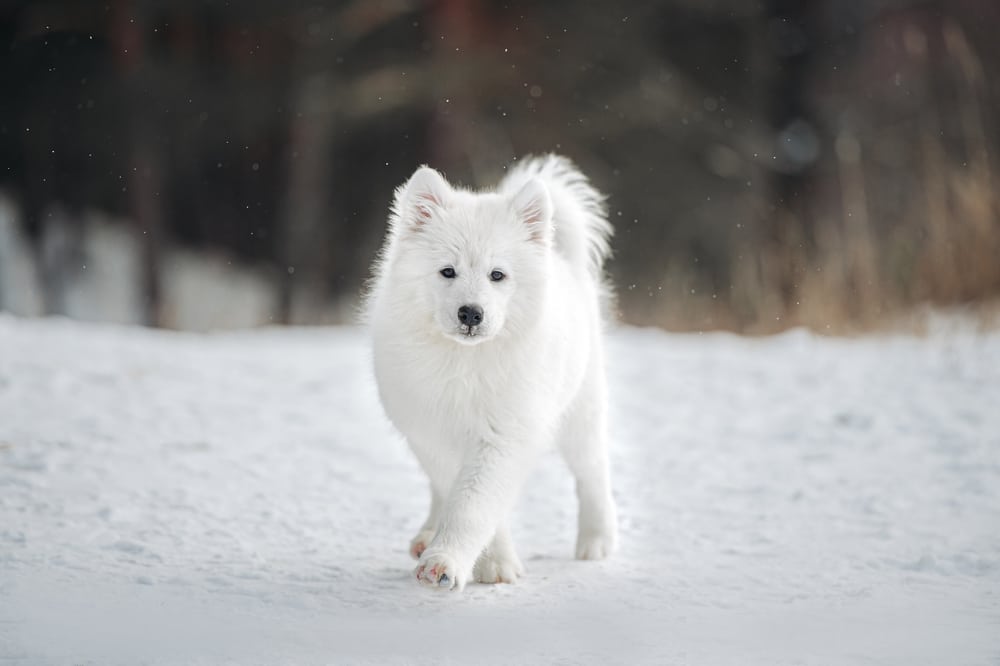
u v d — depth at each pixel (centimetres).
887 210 3142
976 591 784
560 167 1050
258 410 1433
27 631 666
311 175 3803
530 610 745
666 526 992
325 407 1476
